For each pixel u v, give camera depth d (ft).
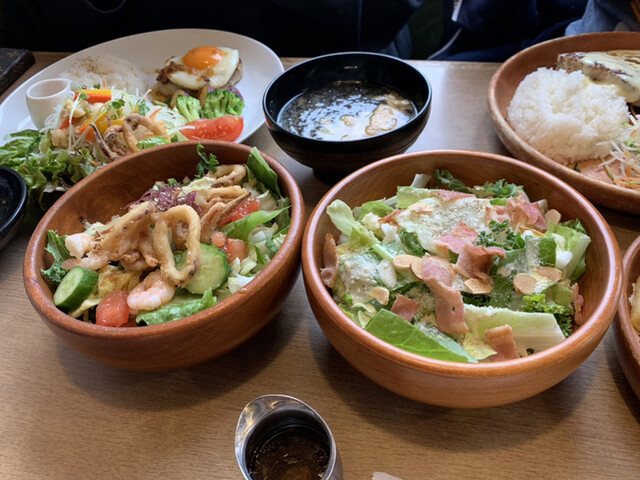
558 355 0.68
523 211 0.93
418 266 0.85
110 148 1.30
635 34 1.53
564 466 0.77
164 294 0.87
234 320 0.80
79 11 2.00
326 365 0.93
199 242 0.92
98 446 0.85
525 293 0.83
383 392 0.88
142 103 1.46
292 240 0.88
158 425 0.87
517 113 1.36
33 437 0.87
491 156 1.01
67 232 1.03
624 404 0.83
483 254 0.85
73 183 1.32
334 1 1.93
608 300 0.75
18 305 1.10
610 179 1.26
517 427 0.82
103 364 0.91
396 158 1.02
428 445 0.81
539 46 1.53
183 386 0.92
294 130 1.28
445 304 0.82
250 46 1.82
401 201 1.00
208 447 0.83
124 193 1.14
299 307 1.04
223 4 2.09
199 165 1.13
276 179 1.05
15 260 1.20
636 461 0.76
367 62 1.36
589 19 1.93
